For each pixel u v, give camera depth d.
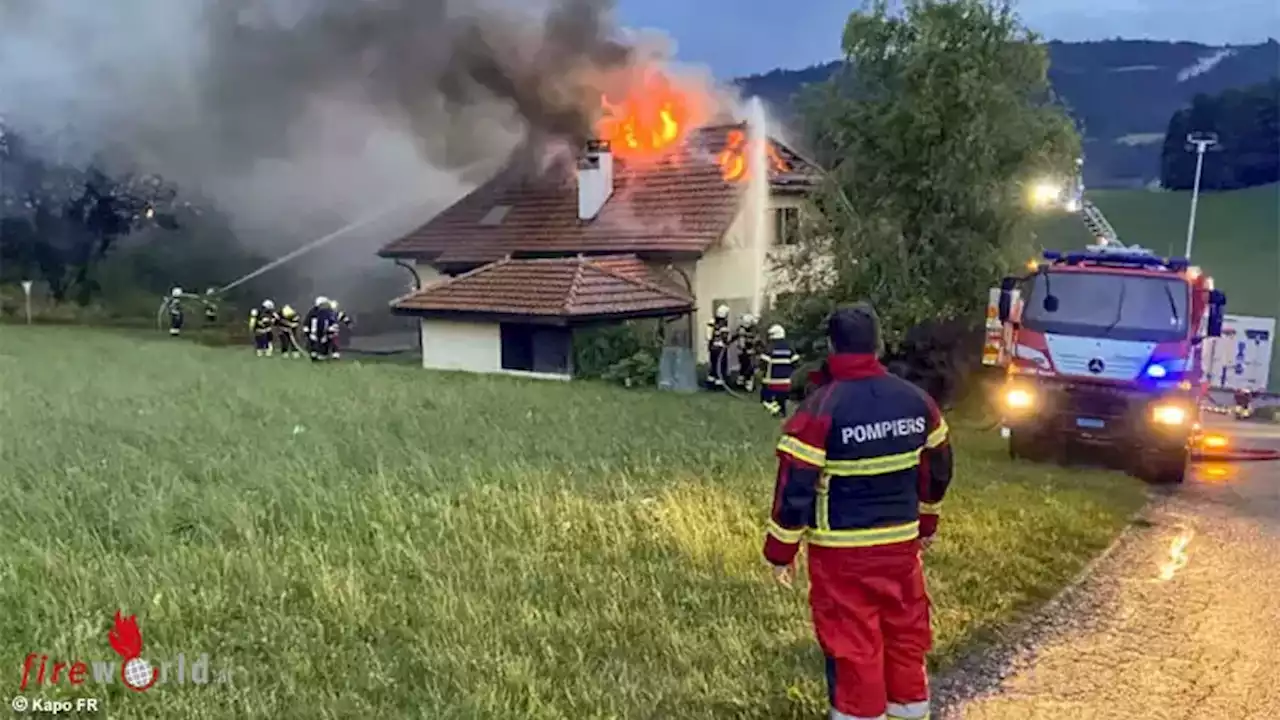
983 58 17.66
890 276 17.86
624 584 6.18
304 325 25.45
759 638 5.36
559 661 5.04
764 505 8.28
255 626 5.34
